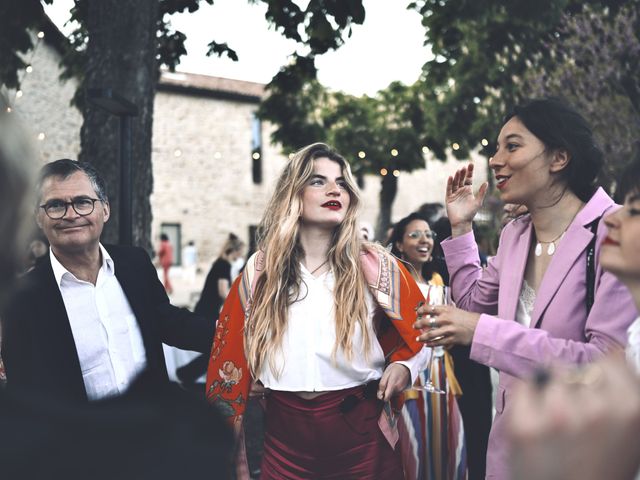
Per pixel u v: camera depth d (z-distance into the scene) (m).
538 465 0.51
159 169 23.72
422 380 3.39
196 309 7.24
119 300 2.39
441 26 9.29
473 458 3.95
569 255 1.77
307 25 7.51
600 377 0.53
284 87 8.95
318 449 2.18
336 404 2.18
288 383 2.18
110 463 0.63
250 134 25.20
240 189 25.06
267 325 2.20
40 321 2.09
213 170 24.58
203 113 24.42
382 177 18.77
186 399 0.69
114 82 5.50
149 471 0.63
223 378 2.29
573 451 0.50
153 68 5.71
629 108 11.33
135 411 0.66
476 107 13.75
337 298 2.21
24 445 0.62
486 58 11.43
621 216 1.06
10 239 0.68
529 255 1.99
